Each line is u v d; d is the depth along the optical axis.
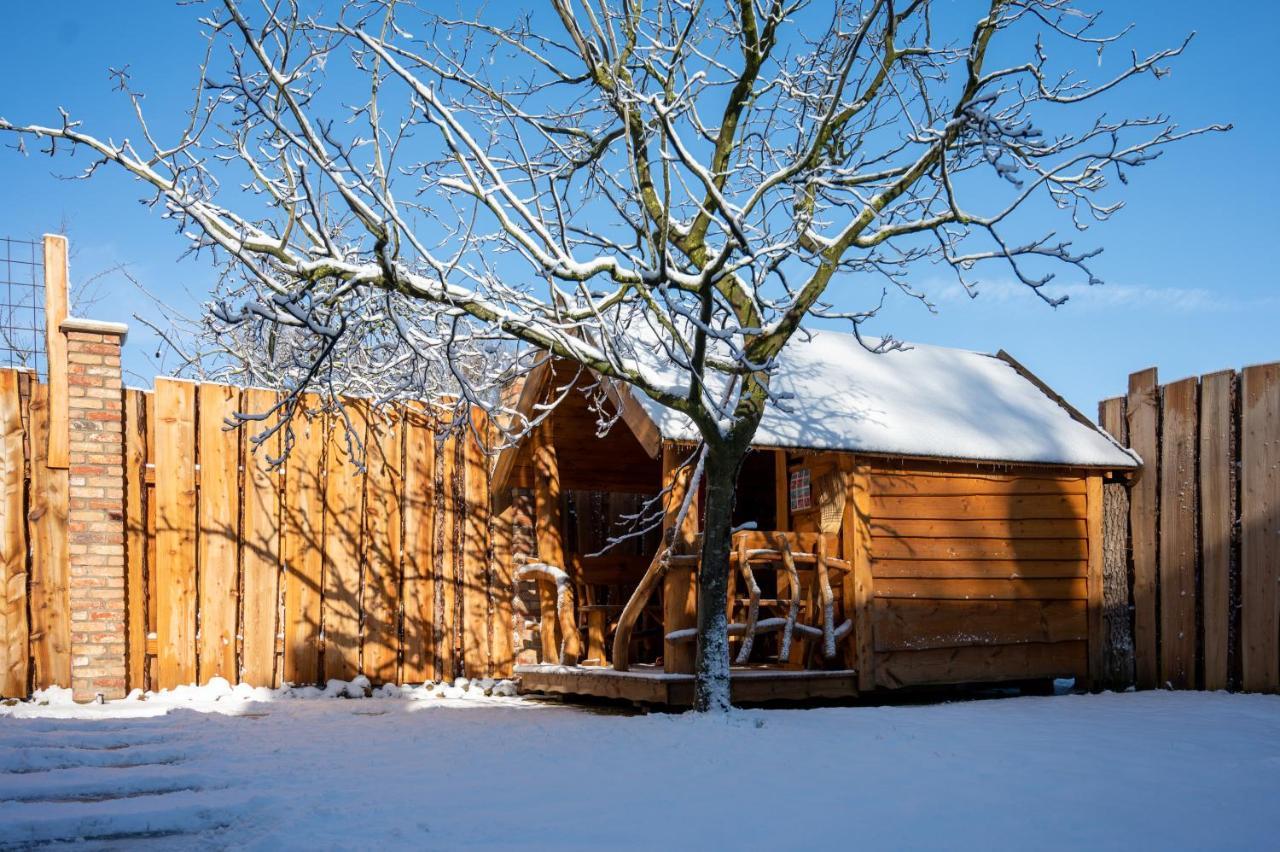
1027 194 7.50
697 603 9.32
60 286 10.20
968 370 13.01
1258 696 10.03
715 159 8.70
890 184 8.41
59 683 9.94
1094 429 12.04
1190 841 4.49
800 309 8.25
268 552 11.05
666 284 7.27
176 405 10.77
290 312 6.58
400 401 11.91
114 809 5.18
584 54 8.52
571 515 13.19
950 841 4.48
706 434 8.19
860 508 10.17
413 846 4.42
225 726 8.42
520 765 6.23
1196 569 10.96
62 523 10.07
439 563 12.09
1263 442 10.33
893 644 10.15
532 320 7.76
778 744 6.63
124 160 7.17
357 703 10.55
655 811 5.01
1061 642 11.04
